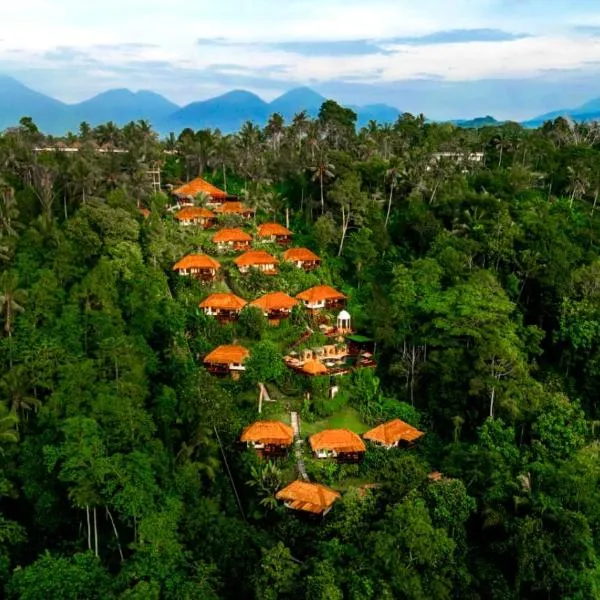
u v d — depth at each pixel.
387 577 46.62
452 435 71.81
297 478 61.16
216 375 74.38
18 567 46.06
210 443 60.34
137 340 67.44
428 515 52.16
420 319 81.12
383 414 73.06
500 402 69.06
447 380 72.56
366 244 99.00
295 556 52.84
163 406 60.50
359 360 79.81
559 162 132.12
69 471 47.84
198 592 44.59
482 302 76.50
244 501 59.91
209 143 135.75
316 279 96.50
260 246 103.62
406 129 155.25
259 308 83.75
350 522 52.31
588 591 49.88
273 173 127.94
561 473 56.12
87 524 53.22
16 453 55.41
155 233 89.88
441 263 87.69
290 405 72.44
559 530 52.41
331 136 151.00
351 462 64.38
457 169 128.75
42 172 97.44
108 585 45.16
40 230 83.69
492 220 96.38
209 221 111.12
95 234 81.00
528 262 89.00
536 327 80.81
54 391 57.75
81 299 69.31
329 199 111.69
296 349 81.50
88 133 143.00
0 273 75.06
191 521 51.47
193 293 87.44
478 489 58.94
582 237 103.94
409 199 111.44
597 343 80.19
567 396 78.44
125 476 47.94
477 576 52.59
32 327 65.06
